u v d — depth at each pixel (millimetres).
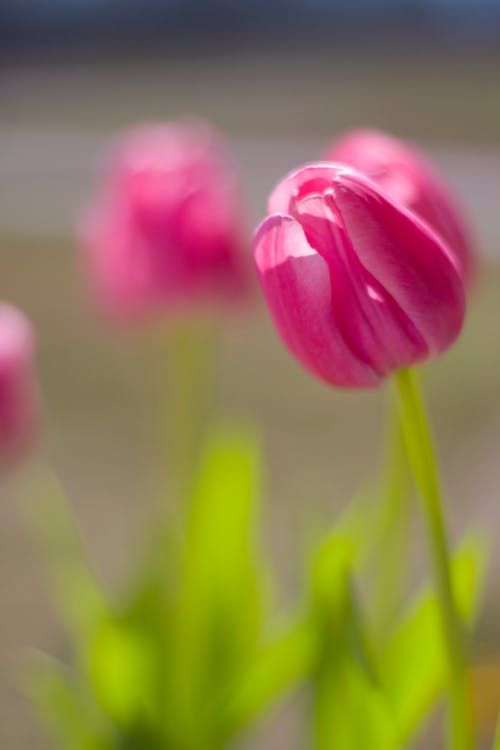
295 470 1590
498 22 8758
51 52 8984
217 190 921
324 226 734
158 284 920
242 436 900
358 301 736
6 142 4219
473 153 3693
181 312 928
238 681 887
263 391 1909
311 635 833
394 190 765
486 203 2855
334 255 735
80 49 9141
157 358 1941
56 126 4789
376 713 788
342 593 786
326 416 1799
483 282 2285
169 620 902
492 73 7023
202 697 896
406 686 823
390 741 789
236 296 927
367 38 9461
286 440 1700
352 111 5160
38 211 3115
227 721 889
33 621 1250
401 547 854
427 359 740
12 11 8992
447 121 4641
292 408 1832
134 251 921
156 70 7875
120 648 892
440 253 735
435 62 7953
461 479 1449
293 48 9414
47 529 1189
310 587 840
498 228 2592
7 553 1376
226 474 890
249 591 899
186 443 943
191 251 917
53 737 1122
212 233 917
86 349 2094
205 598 897
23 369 898
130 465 1604
